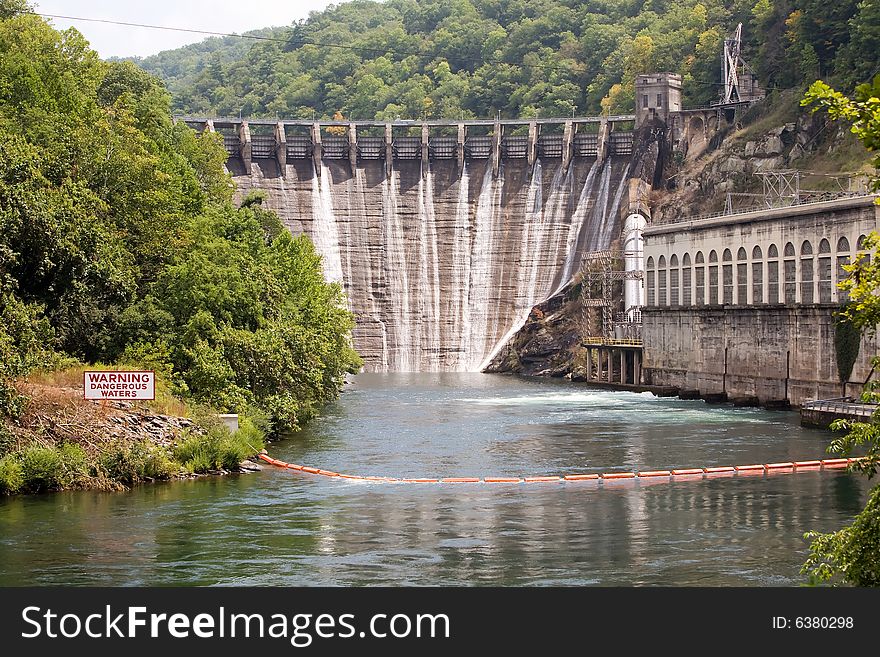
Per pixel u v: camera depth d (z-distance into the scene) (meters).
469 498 72.12
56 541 56.91
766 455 93.81
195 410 85.69
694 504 69.94
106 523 61.41
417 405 149.00
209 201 150.50
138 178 107.50
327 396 137.38
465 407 146.00
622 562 54.09
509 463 89.31
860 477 81.19
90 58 133.50
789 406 140.38
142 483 74.62
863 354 125.12
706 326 161.00
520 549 56.75
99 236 86.19
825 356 132.38
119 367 85.06
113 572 51.03
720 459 91.56
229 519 63.41
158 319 95.50
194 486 74.19
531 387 189.38
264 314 107.50
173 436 79.75
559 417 130.75
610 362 193.62
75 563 52.53
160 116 157.50
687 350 167.12
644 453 95.69
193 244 108.38
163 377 88.69
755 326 147.88
